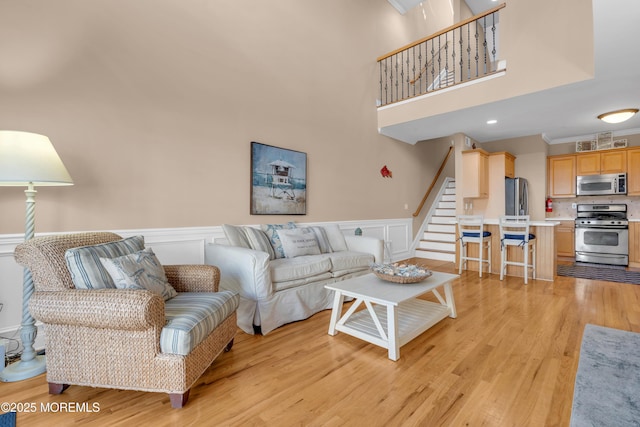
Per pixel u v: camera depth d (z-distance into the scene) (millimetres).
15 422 1431
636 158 5238
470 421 1425
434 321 2537
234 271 2607
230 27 3271
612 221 5367
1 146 1643
